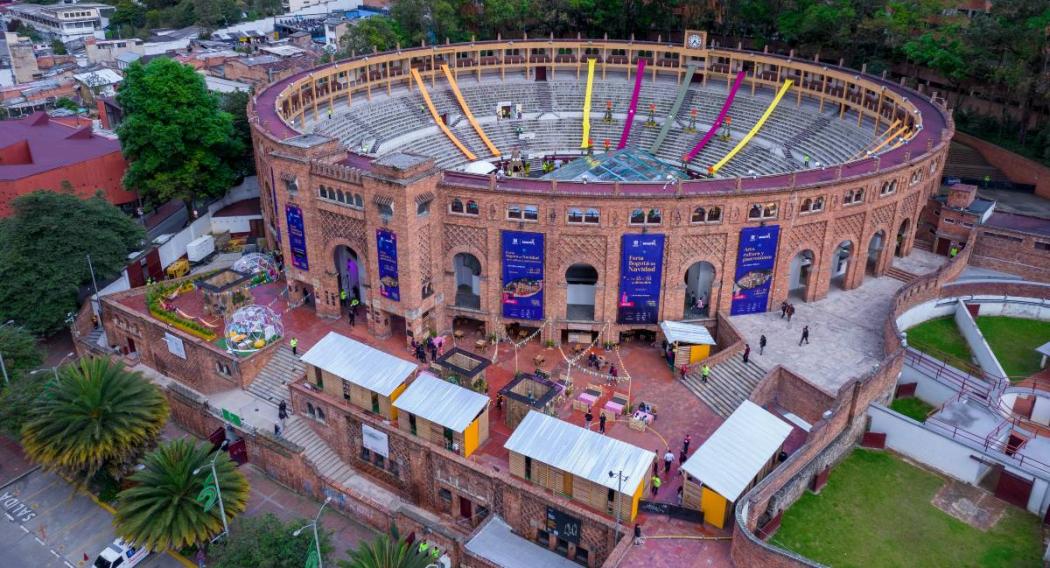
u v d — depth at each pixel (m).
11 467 62.53
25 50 170.88
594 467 48.75
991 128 97.25
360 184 61.78
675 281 63.78
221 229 91.81
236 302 70.25
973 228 72.44
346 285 71.75
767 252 64.06
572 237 62.38
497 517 53.31
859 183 64.69
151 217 100.19
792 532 48.22
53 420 55.25
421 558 45.56
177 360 68.31
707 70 108.31
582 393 58.62
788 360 60.50
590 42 111.00
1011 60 92.44
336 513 57.12
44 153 98.44
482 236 63.72
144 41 191.25
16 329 66.81
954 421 53.81
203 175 89.00
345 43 122.12
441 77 110.12
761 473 50.47
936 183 78.75
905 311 65.44
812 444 50.16
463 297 69.88
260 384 64.50
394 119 100.56
